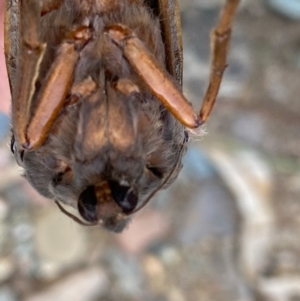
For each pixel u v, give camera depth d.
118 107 0.11
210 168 0.27
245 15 0.30
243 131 0.28
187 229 0.27
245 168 0.27
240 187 0.27
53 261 0.26
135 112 0.11
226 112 0.28
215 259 0.26
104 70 0.11
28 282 0.26
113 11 0.12
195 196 0.27
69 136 0.11
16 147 0.12
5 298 0.26
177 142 0.12
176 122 0.12
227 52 0.11
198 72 0.28
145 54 0.11
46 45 0.11
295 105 0.29
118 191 0.11
